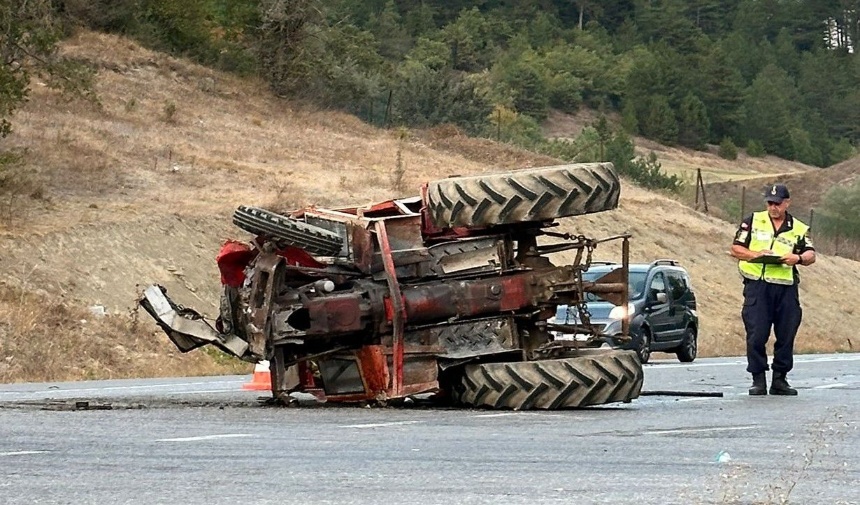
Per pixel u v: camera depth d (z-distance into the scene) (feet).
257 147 355.36
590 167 94.07
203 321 91.81
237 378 141.49
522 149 460.55
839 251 511.81
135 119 357.82
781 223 109.91
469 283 93.09
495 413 86.53
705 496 49.78
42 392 111.04
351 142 401.49
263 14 470.39
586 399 89.25
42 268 206.39
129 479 53.06
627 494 50.16
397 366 90.58
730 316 334.44
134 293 214.07
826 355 210.79
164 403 92.17
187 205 260.83
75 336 183.83
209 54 472.44
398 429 74.33
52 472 54.70
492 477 54.54
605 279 97.09
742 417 83.87
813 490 52.08
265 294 89.66
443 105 571.28
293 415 83.35
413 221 93.56
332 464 58.23
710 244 368.07
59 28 308.81
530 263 96.02
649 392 105.50
